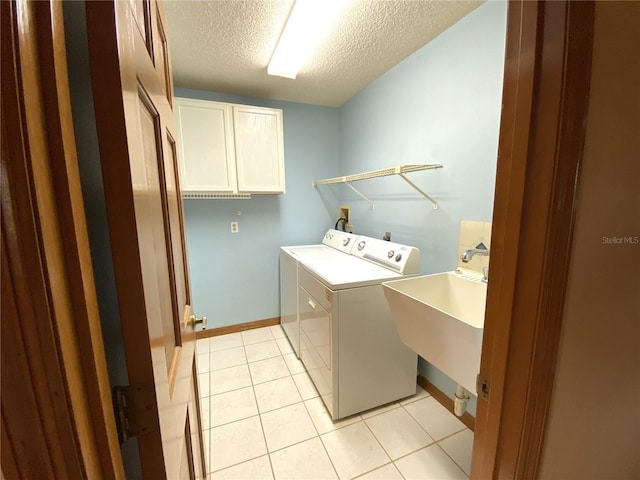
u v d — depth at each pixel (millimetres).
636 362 817
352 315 1711
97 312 392
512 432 646
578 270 611
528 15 541
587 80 530
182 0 1402
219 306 2836
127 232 401
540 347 591
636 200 692
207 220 2689
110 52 365
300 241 3076
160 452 470
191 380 976
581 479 769
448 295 1609
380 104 2307
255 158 2492
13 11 269
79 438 346
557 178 536
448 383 1844
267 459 1512
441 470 1440
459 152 1629
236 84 2414
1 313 291
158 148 680
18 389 309
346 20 1562
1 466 315
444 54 1678
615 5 573
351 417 1794
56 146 319
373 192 2508
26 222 288
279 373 2234
